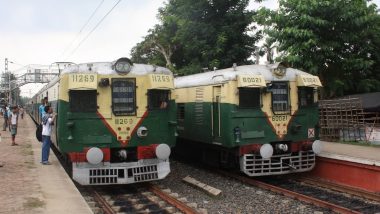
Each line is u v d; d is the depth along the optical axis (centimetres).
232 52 2208
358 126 1683
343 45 1806
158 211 903
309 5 1705
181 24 2316
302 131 1280
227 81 1219
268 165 1242
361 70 1934
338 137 1755
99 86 1070
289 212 913
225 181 1265
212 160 1474
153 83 1098
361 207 960
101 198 1026
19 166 1268
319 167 1321
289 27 1742
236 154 1244
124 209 929
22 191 935
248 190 1138
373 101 1680
